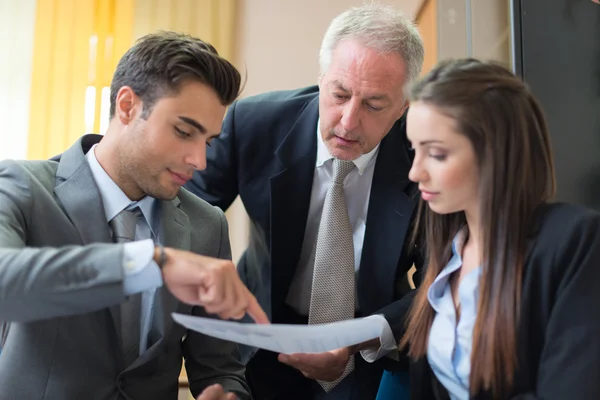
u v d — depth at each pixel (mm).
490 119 858
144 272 856
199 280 854
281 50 2965
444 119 864
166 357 1106
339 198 1399
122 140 1075
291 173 1439
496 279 865
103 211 1075
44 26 2898
